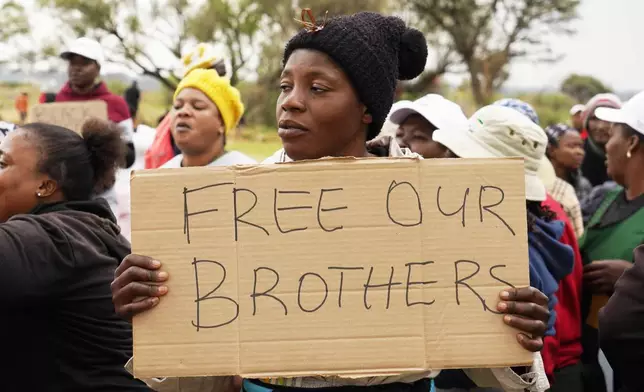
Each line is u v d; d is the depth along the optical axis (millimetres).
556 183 4809
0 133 3518
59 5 20219
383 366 1752
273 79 22594
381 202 1792
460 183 1796
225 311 1771
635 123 3354
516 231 1785
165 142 5008
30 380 2316
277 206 1797
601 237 3576
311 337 1758
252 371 1754
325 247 1781
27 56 19219
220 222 1796
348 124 1853
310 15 1819
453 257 1780
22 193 2492
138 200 1801
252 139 19875
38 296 2244
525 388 2025
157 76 21766
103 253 2451
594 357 3613
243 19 22172
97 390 2383
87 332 2383
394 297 1768
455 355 1756
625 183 3508
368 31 1867
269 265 1781
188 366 1759
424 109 3551
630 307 2182
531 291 1763
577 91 30031
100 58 6004
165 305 1773
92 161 2660
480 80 26703
